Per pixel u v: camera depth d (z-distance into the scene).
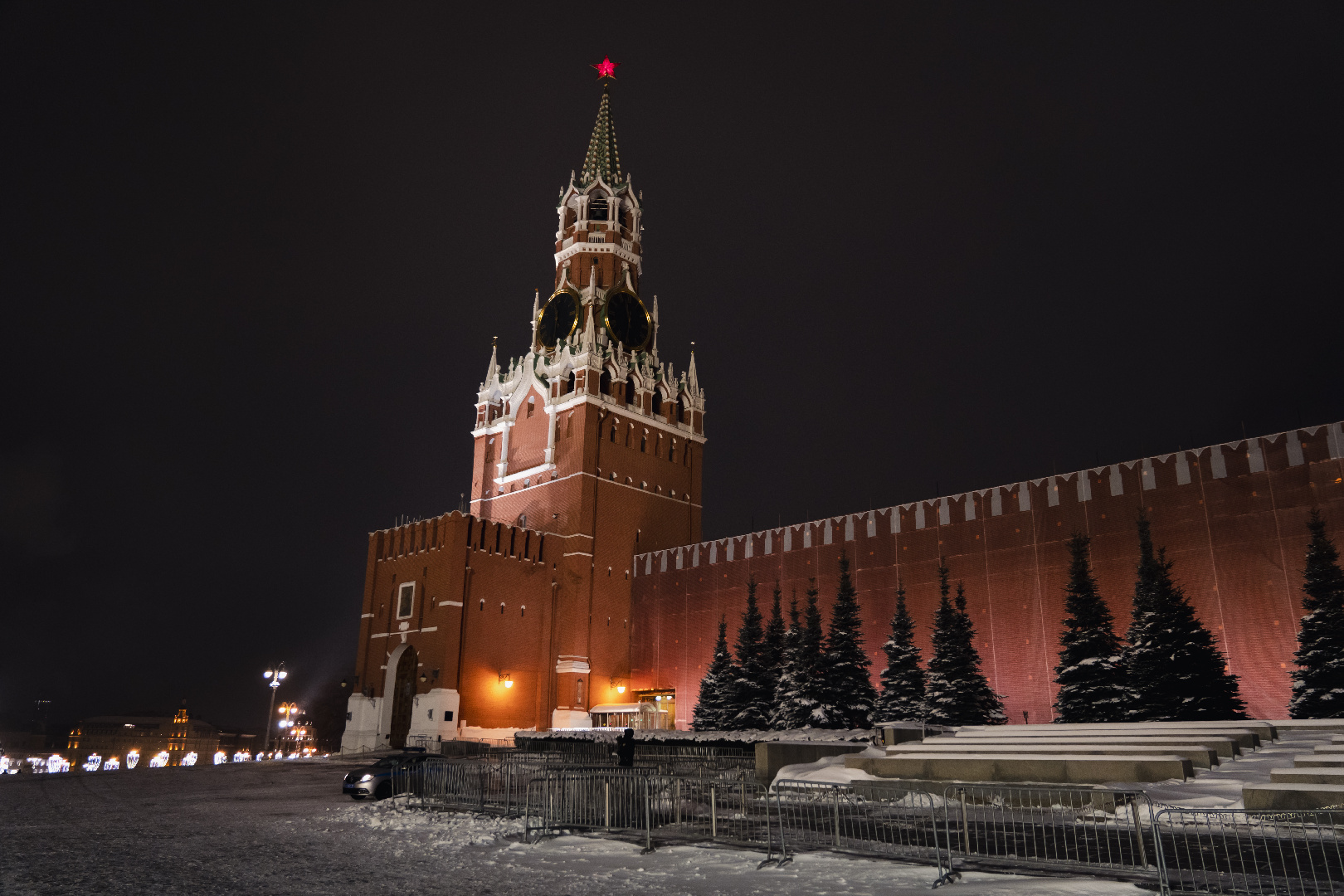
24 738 188.75
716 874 14.72
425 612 67.06
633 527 76.50
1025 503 53.28
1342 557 41.50
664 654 70.62
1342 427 42.94
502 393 83.19
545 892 13.59
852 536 61.22
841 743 33.41
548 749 50.62
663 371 84.56
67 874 15.36
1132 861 14.69
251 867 15.98
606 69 95.31
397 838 19.59
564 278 85.38
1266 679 42.50
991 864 14.69
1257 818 17.69
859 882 13.66
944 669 46.84
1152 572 41.81
